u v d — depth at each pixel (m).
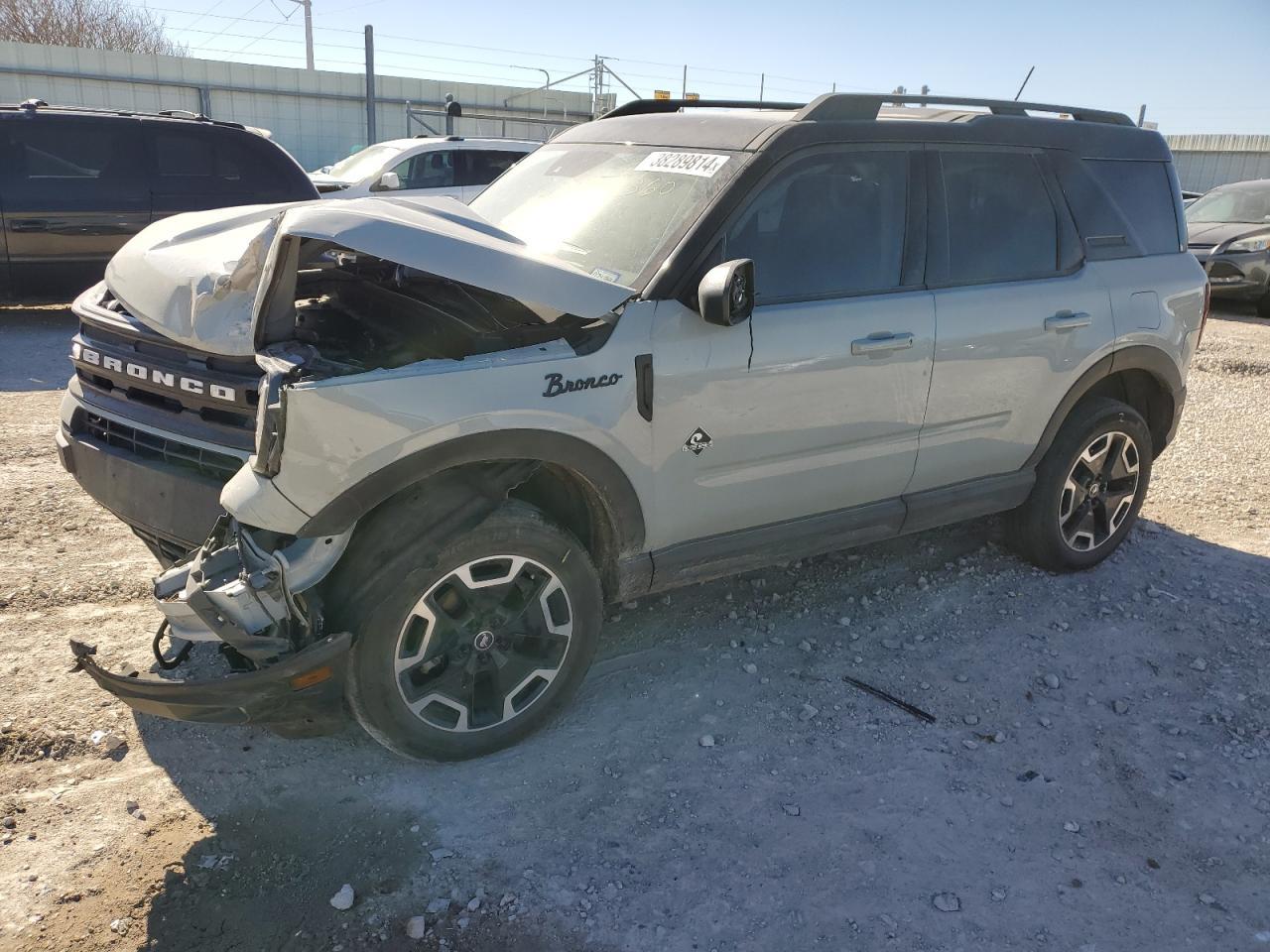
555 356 2.85
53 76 25.31
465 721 2.99
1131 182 4.36
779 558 3.60
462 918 2.46
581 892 2.56
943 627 4.01
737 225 3.21
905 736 3.29
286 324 2.86
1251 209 13.12
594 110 32.91
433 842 2.71
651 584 3.32
